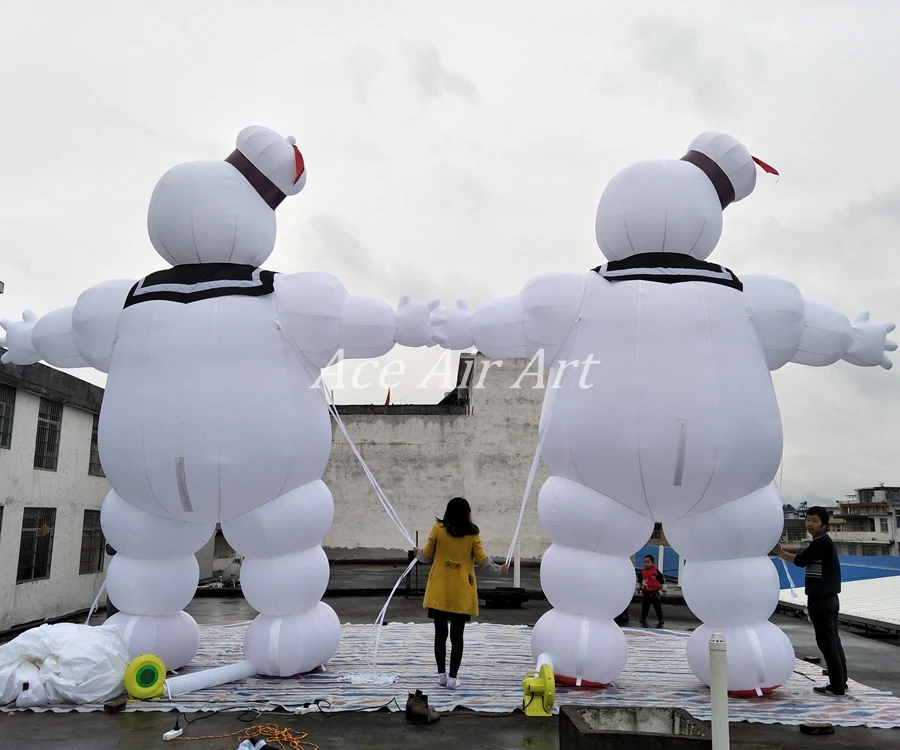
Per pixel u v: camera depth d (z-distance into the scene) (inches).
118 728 193.3
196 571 258.1
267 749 169.0
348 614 467.2
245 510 236.1
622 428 223.5
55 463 470.3
